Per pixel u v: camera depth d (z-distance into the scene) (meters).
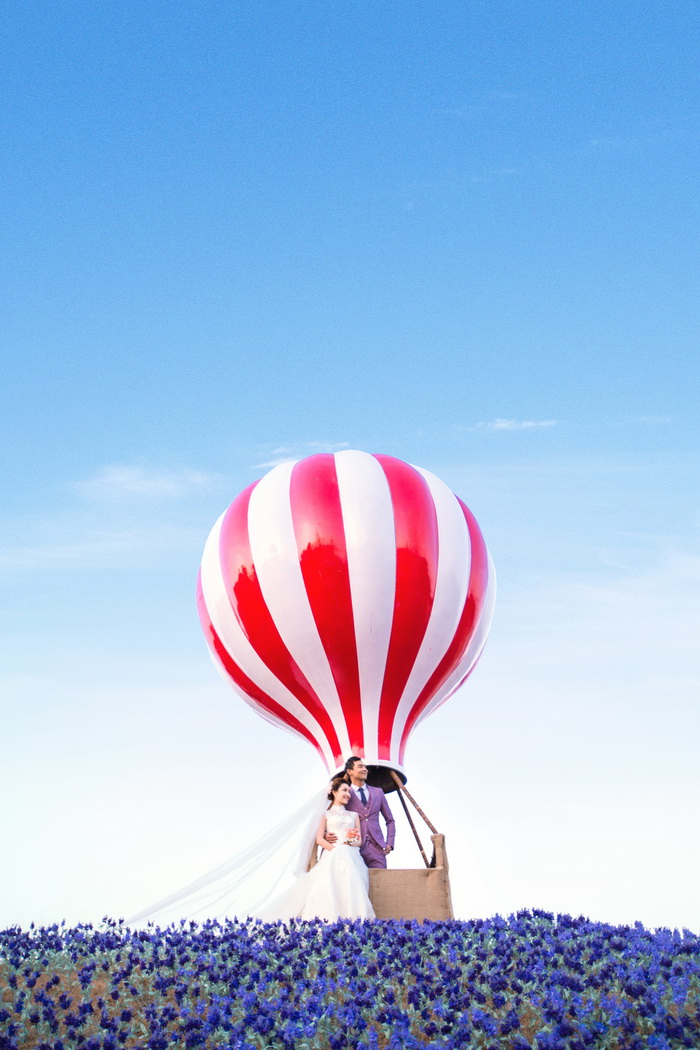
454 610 19.45
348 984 9.02
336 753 19.09
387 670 19.02
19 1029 8.15
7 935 10.88
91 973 9.46
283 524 19.34
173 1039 8.19
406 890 13.71
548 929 10.83
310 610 18.84
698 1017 8.09
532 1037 8.05
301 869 14.49
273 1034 8.00
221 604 20.12
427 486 20.22
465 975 9.13
